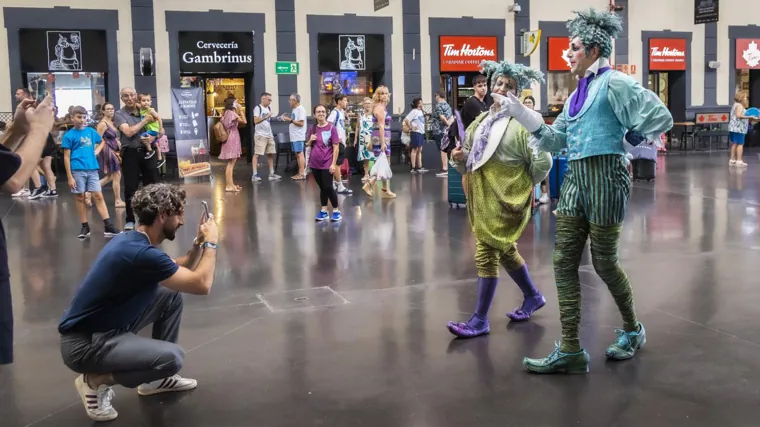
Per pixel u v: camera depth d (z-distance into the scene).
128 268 3.26
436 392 3.70
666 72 21.00
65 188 13.22
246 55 16.84
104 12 15.84
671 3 20.16
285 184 13.57
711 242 7.31
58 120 14.88
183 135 14.45
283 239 7.93
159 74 16.34
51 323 4.98
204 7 16.48
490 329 4.68
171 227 3.45
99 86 16.22
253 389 3.78
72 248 7.64
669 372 3.89
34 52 15.51
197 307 5.27
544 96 19.27
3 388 3.85
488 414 3.43
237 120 12.52
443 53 18.20
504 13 18.61
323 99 17.72
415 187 12.80
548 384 3.77
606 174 3.71
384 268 6.46
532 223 8.70
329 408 3.54
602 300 5.27
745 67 21.17
